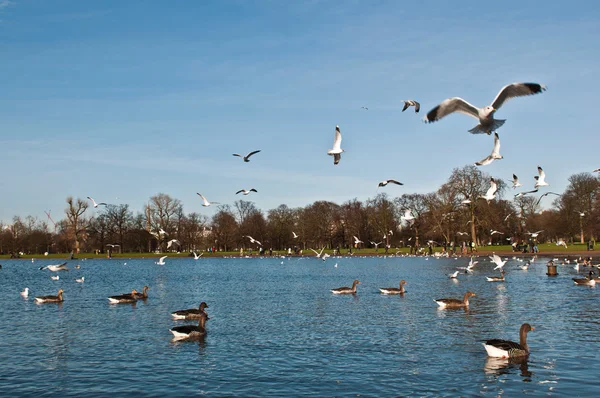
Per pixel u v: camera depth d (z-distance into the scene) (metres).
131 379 21.83
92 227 163.38
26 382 21.61
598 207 117.94
